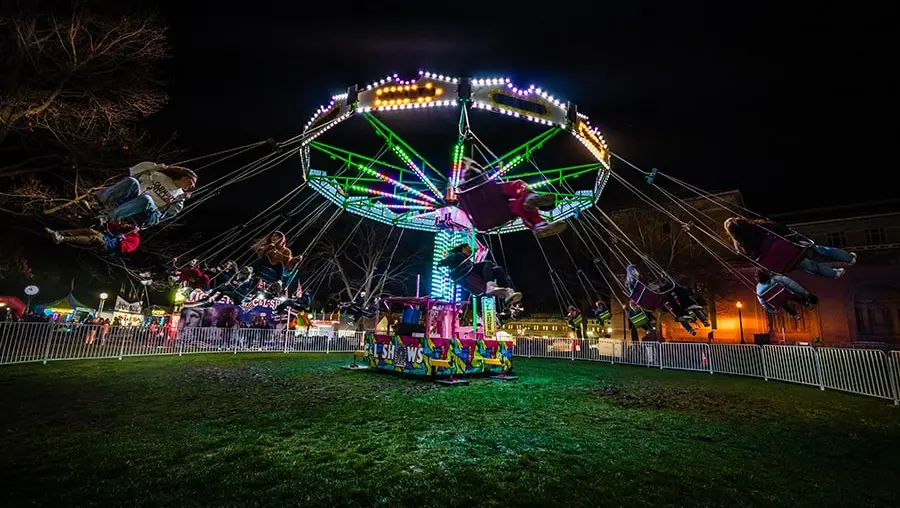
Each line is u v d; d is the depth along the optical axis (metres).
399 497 3.70
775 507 3.72
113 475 3.95
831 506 3.78
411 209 14.15
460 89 7.95
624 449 5.24
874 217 26.86
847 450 5.42
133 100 12.99
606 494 3.90
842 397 9.55
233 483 3.86
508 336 13.11
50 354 12.01
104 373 10.22
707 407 8.18
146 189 6.07
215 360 14.45
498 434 5.72
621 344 18.25
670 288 9.33
